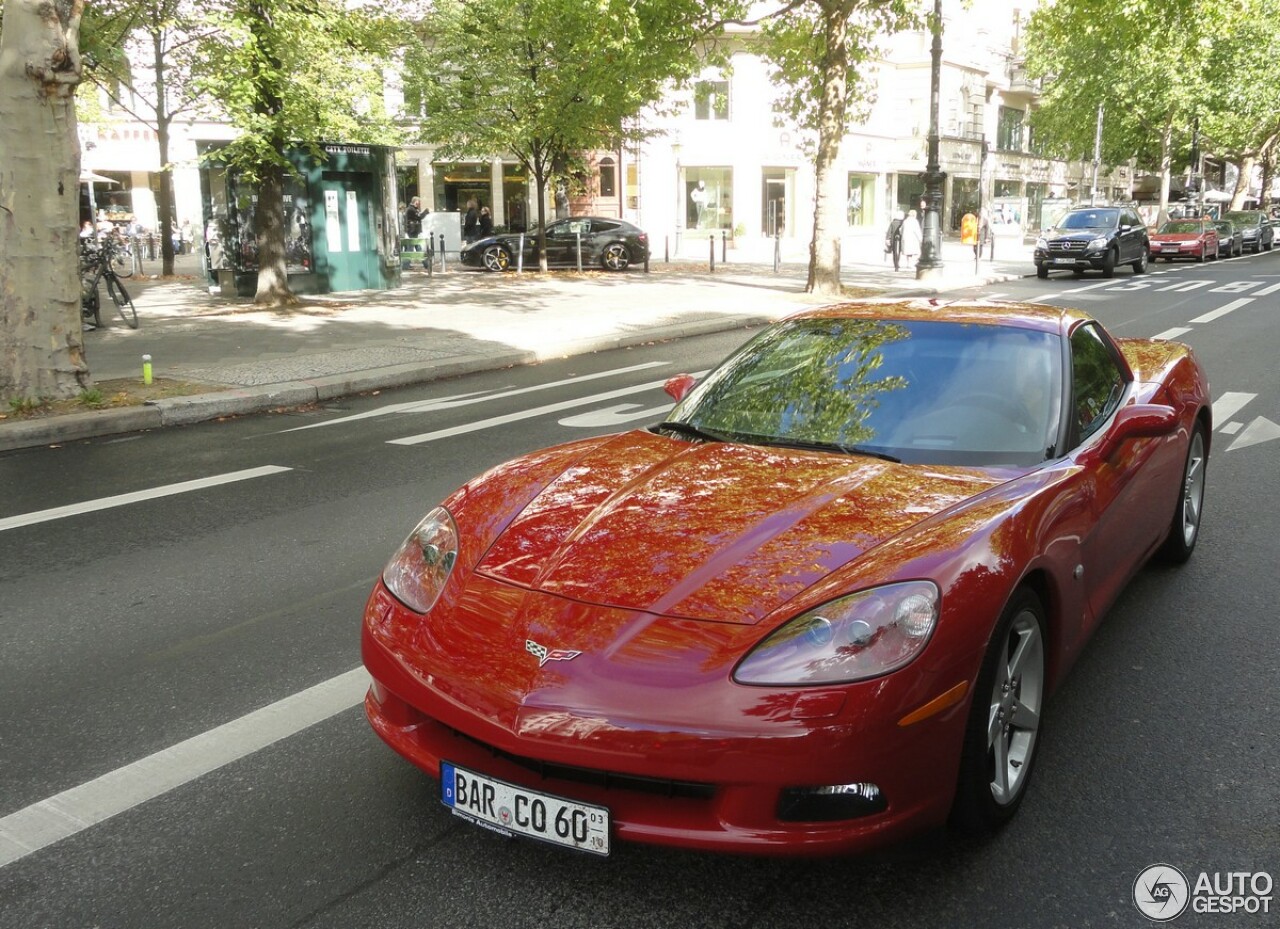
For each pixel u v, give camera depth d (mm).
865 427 3678
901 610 2508
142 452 8430
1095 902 2619
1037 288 24000
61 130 9453
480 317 17234
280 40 15797
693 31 20062
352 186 22078
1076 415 3699
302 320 16797
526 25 24594
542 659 2572
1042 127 50906
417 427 9219
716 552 2799
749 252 39969
